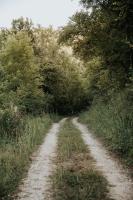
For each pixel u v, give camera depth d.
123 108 22.34
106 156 16.23
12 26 56.78
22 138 20.55
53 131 30.53
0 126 21.94
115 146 17.61
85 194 9.44
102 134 24.00
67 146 19.08
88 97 76.31
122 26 19.36
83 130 30.84
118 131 18.86
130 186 10.59
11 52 42.53
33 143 20.39
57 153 17.55
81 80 73.12
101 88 38.16
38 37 60.38
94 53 23.80
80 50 24.08
